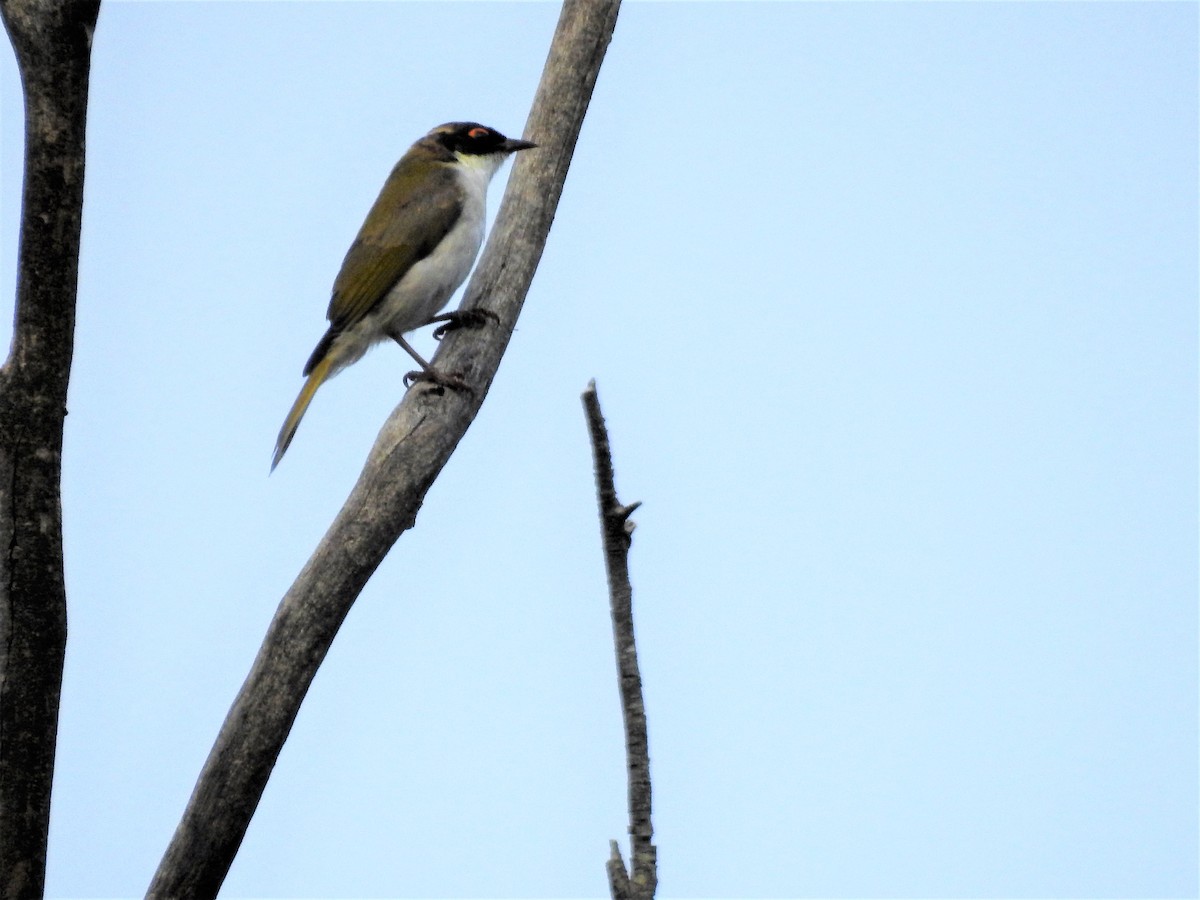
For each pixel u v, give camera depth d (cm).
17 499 968
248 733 1078
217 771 1070
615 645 1016
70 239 950
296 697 1098
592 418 1014
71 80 916
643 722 996
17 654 974
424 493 1210
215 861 1067
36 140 923
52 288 951
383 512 1175
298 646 1103
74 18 901
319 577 1133
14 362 962
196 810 1065
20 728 978
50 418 973
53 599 988
